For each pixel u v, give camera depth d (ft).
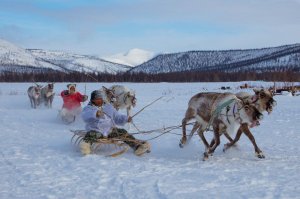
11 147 34.83
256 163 29.01
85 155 31.09
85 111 32.89
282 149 34.32
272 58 599.16
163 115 61.62
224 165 28.40
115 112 33.94
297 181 23.70
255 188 22.26
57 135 41.88
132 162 29.12
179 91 144.87
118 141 32.55
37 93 74.95
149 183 23.40
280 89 131.54
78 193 21.62
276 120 55.67
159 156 31.81
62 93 52.95
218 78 280.92
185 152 33.55
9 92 128.47
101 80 248.11
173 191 21.76
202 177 24.81
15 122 52.80
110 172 26.00
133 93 52.06
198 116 32.89
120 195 21.25
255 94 30.01
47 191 22.00
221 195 21.03
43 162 29.07
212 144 32.35
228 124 30.63
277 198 20.40
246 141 38.22
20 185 23.18
